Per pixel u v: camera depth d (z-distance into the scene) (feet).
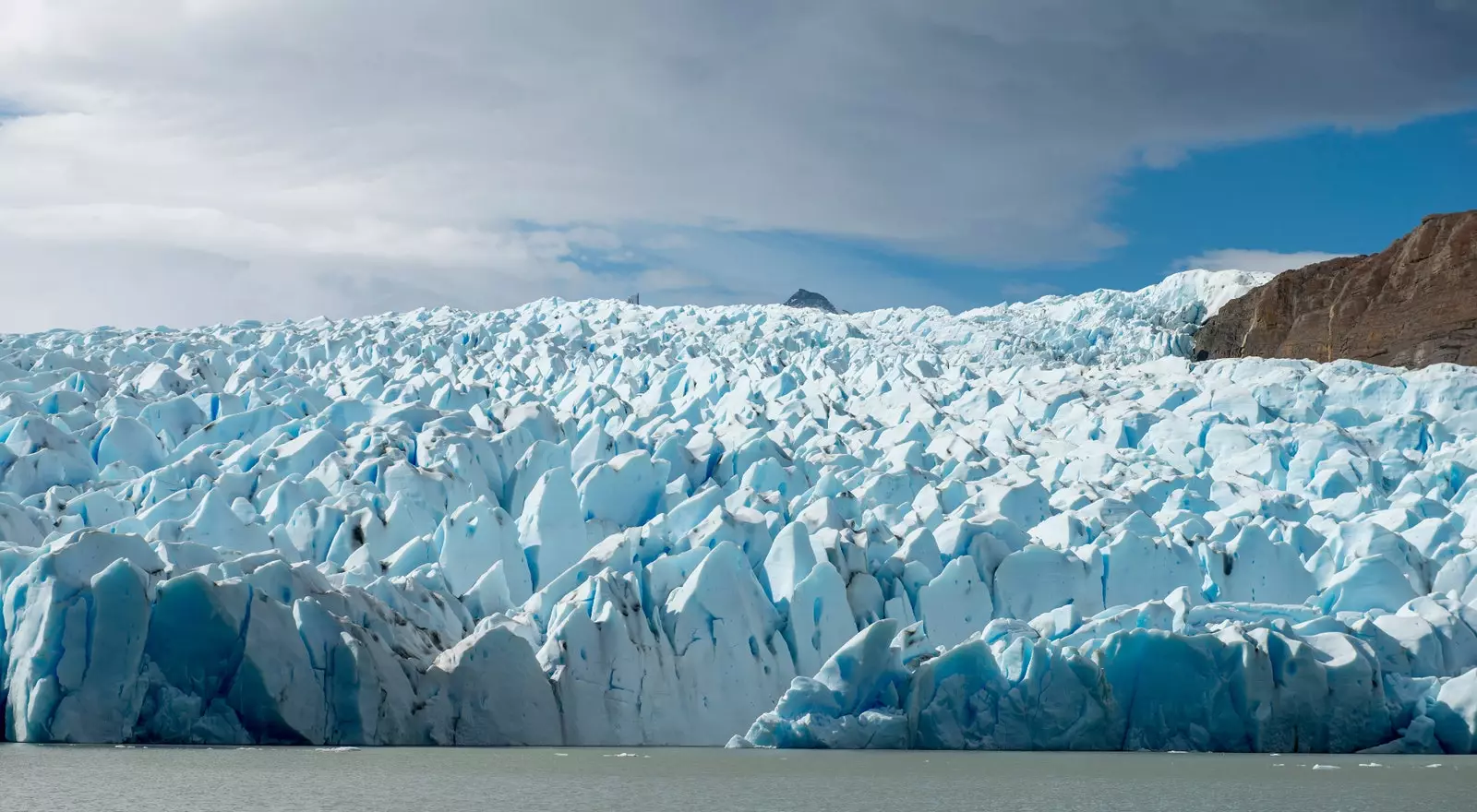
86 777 53.26
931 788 54.13
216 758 59.16
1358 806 49.39
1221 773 59.11
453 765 59.21
